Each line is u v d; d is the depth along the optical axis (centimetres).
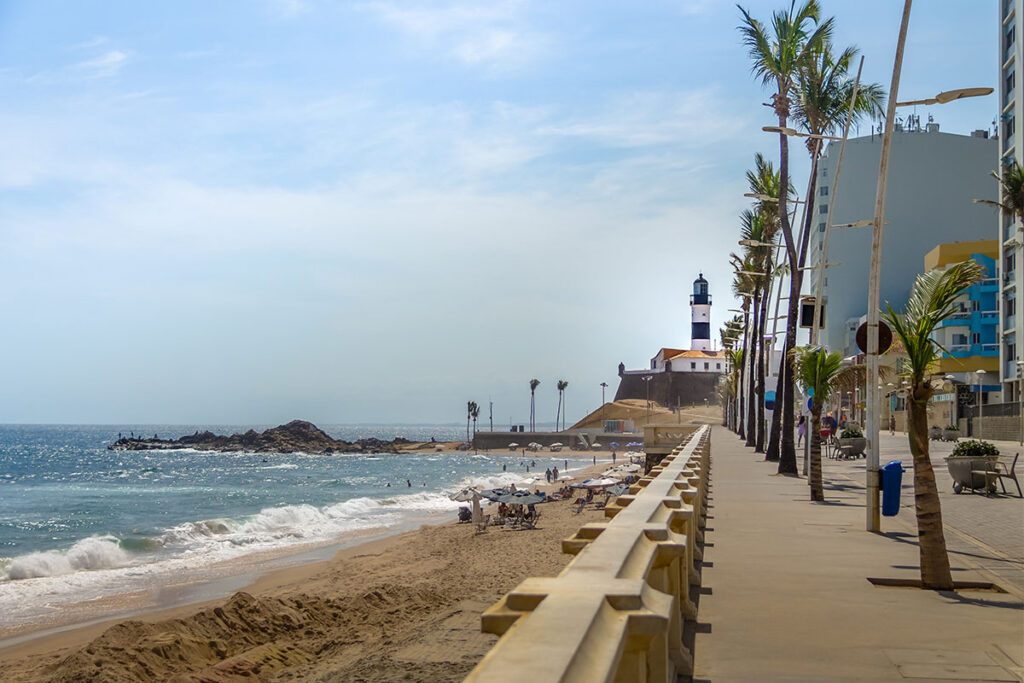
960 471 2438
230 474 12000
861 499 2169
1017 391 6675
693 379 19962
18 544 4506
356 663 1597
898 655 705
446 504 6384
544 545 3522
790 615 852
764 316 5031
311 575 3109
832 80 3475
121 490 8731
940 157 11238
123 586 2989
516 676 196
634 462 9212
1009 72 6775
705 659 687
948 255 8200
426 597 2311
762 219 4969
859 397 9000
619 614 285
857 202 11369
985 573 1116
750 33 3497
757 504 2038
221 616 1958
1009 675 648
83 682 1597
